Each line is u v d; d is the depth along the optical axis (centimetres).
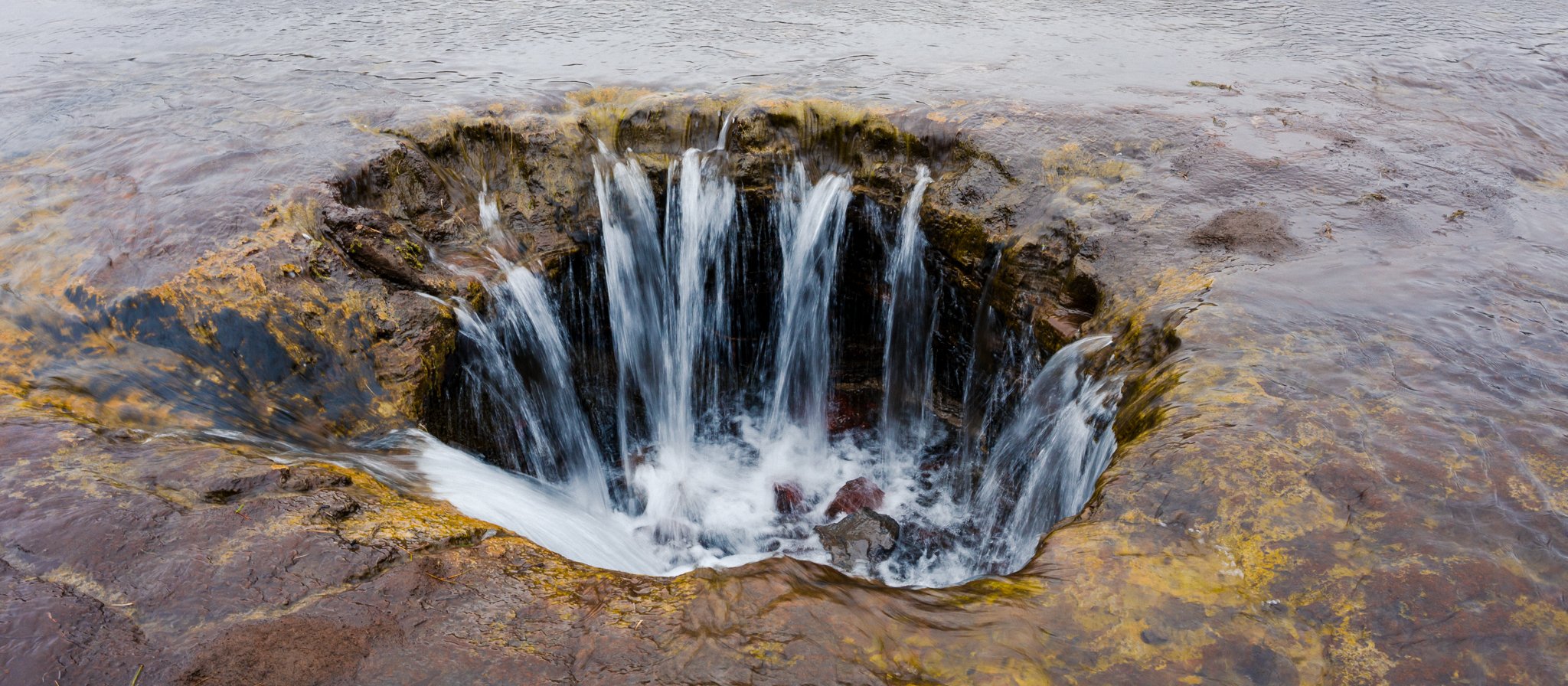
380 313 525
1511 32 989
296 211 557
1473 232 527
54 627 285
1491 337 412
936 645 275
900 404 749
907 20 1038
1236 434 350
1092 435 446
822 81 788
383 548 329
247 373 478
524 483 515
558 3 1123
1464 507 311
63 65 870
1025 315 579
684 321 768
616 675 270
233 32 998
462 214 667
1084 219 566
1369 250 503
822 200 715
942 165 683
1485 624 269
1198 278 484
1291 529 307
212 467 373
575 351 717
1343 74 832
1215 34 979
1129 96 749
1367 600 280
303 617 292
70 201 569
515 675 271
